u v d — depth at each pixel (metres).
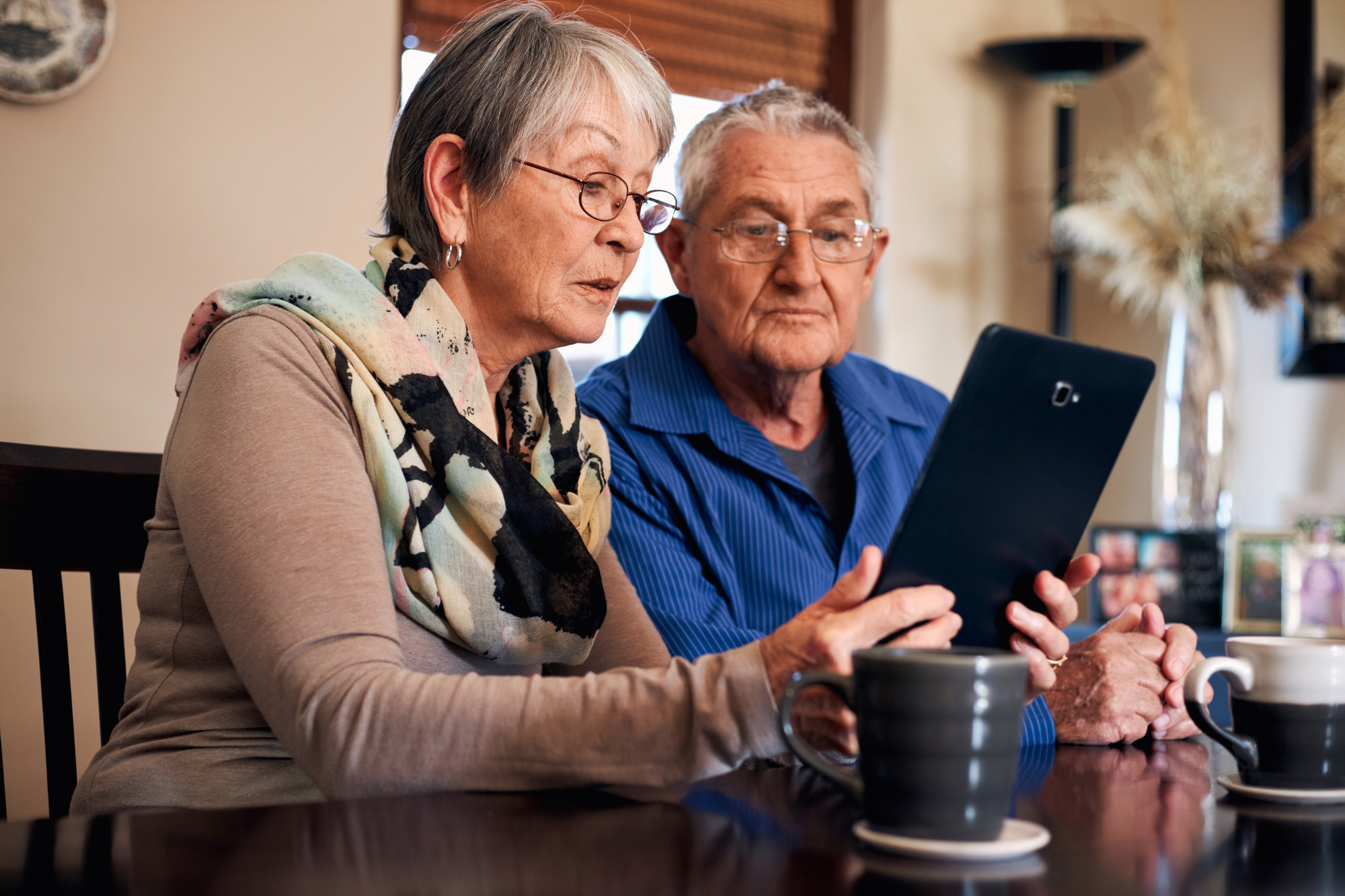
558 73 1.02
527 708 0.74
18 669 1.89
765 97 1.55
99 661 1.08
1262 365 2.91
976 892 0.54
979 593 0.92
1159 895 0.54
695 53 2.85
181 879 0.54
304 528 0.81
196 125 2.10
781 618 1.45
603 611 1.07
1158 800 0.76
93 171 2.00
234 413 0.86
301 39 2.20
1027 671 0.62
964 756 0.60
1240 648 0.79
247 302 0.97
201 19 2.10
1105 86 3.24
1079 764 0.93
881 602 0.75
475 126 1.02
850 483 1.56
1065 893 0.54
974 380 0.82
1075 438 0.90
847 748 0.86
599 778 0.73
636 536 1.40
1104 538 2.67
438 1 2.47
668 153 1.13
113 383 2.02
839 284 1.49
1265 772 0.77
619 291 1.12
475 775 0.74
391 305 1.01
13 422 1.93
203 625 0.95
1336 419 2.78
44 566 1.03
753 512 1.46
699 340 1.59
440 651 1.00
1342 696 0.76
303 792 0.94
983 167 3.25
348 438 0.90
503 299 1.07
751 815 0.70
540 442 1.15
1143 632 1.17
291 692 0.76
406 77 2.46
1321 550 2.49
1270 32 2.92
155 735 0.95
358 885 0.53
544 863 0.58
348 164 2.26
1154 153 2.81
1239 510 2.93
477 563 0.99
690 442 1.50
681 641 1.31
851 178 1.51
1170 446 2.79
